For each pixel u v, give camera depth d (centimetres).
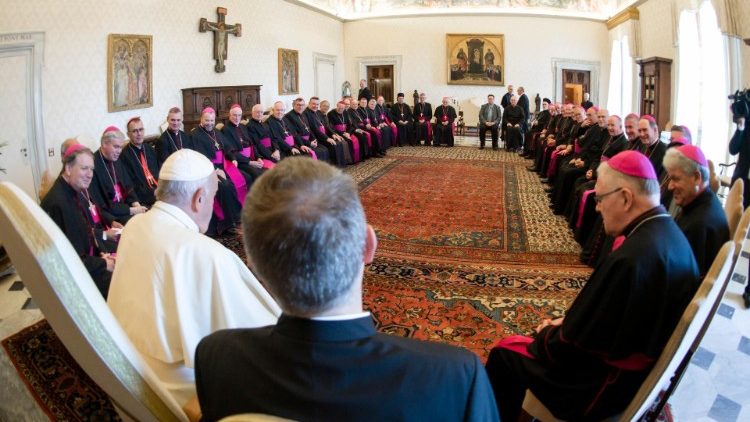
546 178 902
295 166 95
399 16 1612
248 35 1131
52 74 682
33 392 217
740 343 327
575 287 419
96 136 755
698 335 191
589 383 187
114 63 772
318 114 993
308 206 89
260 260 91
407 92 1653
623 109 1418
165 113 899
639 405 159
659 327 177
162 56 884
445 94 1636
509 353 212
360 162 1075
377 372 89
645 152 503
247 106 1099
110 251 385
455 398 91
